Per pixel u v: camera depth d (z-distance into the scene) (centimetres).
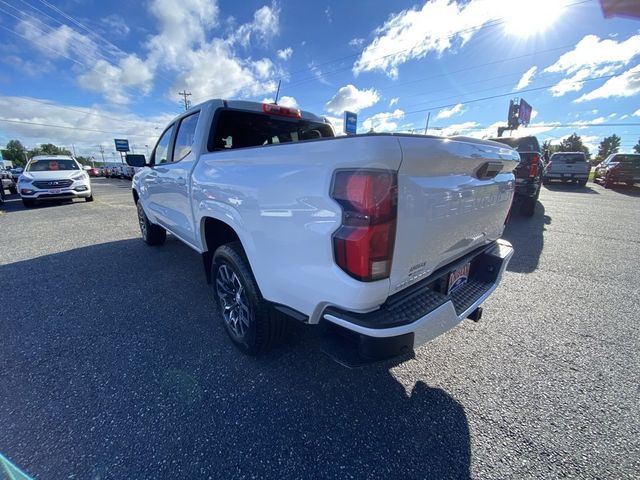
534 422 172
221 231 260
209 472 144
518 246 509
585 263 429
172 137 340
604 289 345
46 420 172
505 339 250
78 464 147
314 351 235
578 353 232
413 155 133
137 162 405
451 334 257
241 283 209
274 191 163
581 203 980
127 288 350
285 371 212
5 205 1134
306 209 146
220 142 287
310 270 150
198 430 166
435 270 183
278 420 173
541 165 723
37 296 330
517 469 146
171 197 328
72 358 227
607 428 168
